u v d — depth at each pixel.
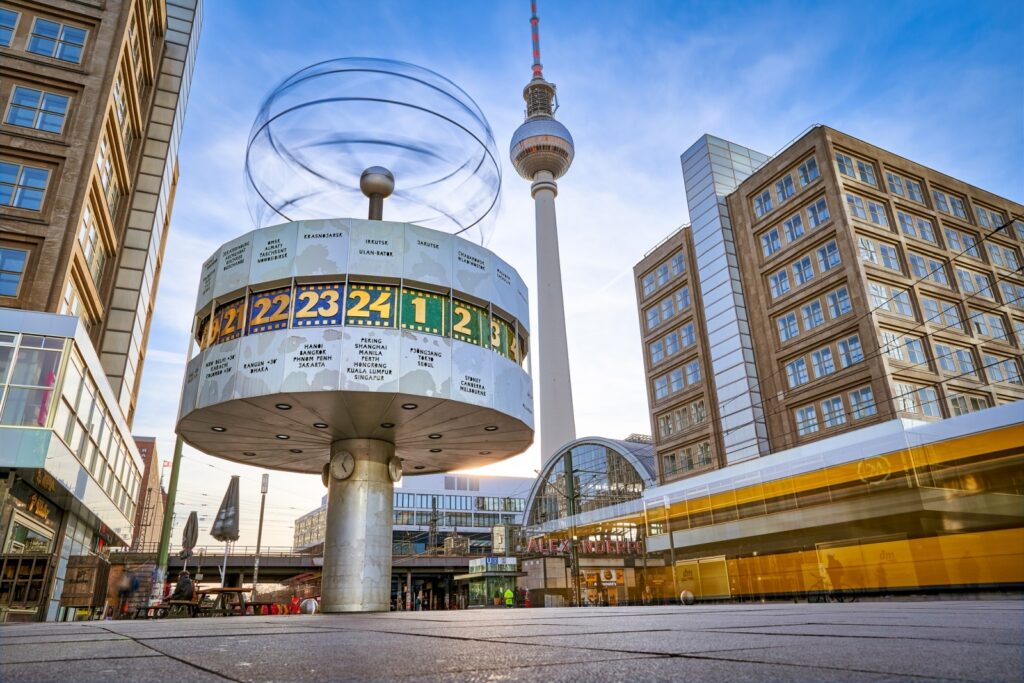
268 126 16.16
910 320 36.34
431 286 15.40
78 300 28.92
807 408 38.09
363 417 15.55
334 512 16.34
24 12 27.58
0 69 26.27
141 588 35.19
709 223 47.78
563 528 54.47
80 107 27.27
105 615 29.86
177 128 45.91
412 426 16.39
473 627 5.32
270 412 14.99
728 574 36.75
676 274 51.34
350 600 15.44
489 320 16.22
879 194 39.91
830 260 38.00
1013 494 23.91
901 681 1.70
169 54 45.84
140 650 3.25
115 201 33.50
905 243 38.97
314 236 15.14
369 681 2.00
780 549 33.56
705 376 46.16
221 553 59.34
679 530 40.66
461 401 14.76
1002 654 2.29
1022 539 23.31
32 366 19.48
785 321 40.78
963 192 44.41
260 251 15.24
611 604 44.84
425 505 113.31
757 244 43.94
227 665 2.53
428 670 2.29
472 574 52.16
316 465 20.31
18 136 25.73
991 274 42.53
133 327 38.44
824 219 38.84
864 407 34.47
